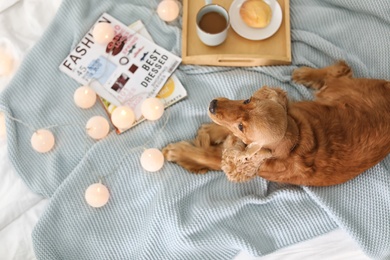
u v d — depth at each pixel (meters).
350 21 1.54
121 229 1.35
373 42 1.52
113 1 1.54
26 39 1.48
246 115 1.10
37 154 1.39
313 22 1.54
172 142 1.42
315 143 1.23
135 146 1.40
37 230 1.30
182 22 1.50
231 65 1.47
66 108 1.44
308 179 1.28
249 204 1.38
